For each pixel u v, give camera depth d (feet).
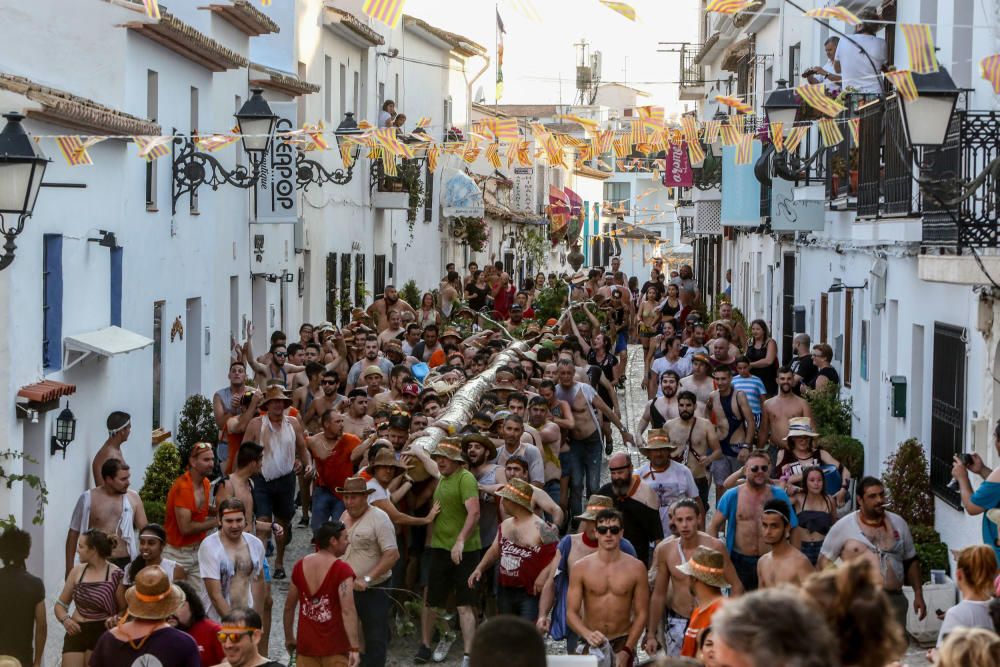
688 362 83.82
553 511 49.57
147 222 75.20
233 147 96.94
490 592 52.47
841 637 19.06
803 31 106.42
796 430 55.16
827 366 82.99
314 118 123.03
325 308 125.80
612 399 82.28
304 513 71.46
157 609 36.01
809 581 19.57
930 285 63.57
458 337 90.07
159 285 77.82
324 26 127.13
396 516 50.42
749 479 47.62
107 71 70.59
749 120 114.93
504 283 139.64
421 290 168.25
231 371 69.15
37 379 56.54
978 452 53.78
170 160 80.07
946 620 35.73
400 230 157.07
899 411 68.44
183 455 80.59
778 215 91.86
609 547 41.14
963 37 61.46
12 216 53.06
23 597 42.29
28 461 56.39
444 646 50.93
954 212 55.42
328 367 82.12
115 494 50.39
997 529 45.16
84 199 63.21
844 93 67.87
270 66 114.11
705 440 61.67
